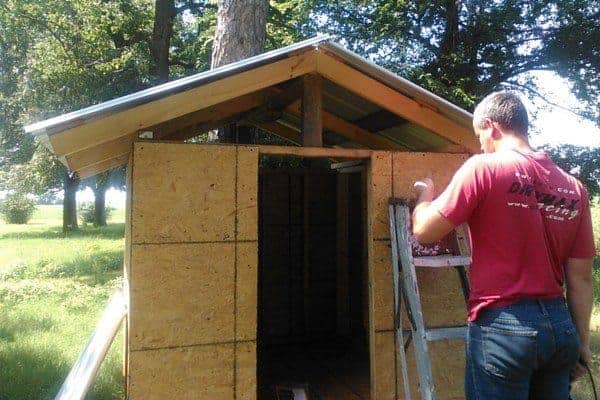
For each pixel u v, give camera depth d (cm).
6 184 2678
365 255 547
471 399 212
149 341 325
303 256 610
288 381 444
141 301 325
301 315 606
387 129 468
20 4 1548
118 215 4597
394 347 374
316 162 668
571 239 214
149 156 330
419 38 1537
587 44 1388
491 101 230
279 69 345
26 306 799
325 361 518
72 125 294
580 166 1394
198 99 326
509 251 205
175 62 1794
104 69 1479
